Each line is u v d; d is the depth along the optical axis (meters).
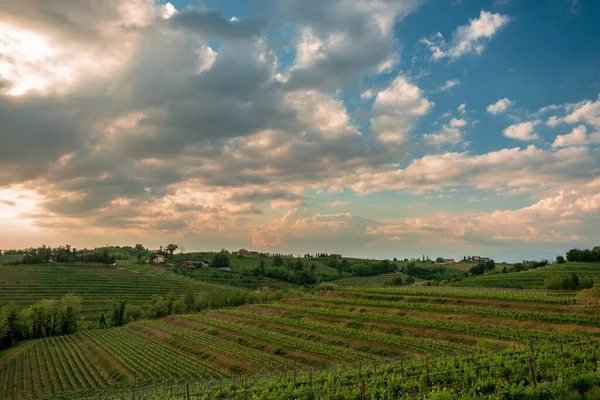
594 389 17.80
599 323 51.31
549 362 27.22
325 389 29.94
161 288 174.50
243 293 144.12
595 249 143.62
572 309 58.78
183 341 82.88
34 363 81.56
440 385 27.05
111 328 116.56
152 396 43.38
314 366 54.50
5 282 160.62
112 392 56.88
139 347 84.25
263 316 94.56
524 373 25.86
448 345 53.25
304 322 82.62
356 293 100.31
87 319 133.25
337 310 87.69
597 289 65.56
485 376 26.77
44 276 173.75
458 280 136.12
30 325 113.31
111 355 79.88
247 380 46.75
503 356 32.16
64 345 97.12
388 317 71.31
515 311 62.91
